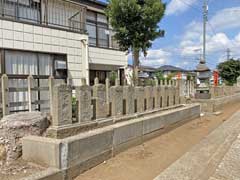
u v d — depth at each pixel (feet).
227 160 15.19
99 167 13.87
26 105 15.71
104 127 16.25
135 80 32.53
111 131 15.47
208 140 20.07
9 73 24.67
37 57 27.53
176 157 16.26
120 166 14.19
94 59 38.60
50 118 14.37
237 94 56.03
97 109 17.28
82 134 13.69
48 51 28.43
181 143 19.98
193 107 31.37
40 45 27.55
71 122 14.84
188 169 13.48
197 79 43.37
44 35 27.99
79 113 15.58
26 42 26.12
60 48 29.91
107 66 41.83
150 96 24.32
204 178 12.41
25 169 11.39
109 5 30.86
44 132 13.65
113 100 18.85
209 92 39.37
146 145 18.85
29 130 12.81
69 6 33.96
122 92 19.98
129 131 17.48
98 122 16.93
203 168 13.70
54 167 11.39
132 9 28.84
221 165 14.35
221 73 92.38
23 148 12.34
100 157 14.38
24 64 26.20
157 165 14.64
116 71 43.47
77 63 32.24
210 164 14.38
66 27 32.78
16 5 27.55
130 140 17.62
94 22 41.68
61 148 11.50
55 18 32.30
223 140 20.01
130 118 20.20
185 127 26.61
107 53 41.09
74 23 34.40
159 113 23.84
